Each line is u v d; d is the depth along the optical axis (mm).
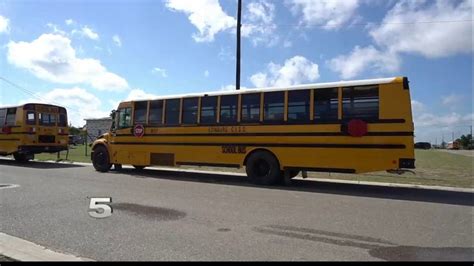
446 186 13859
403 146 11328
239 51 21406
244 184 13672
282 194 11484
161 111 15945
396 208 9469
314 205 9742
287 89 13172
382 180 15555
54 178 14758
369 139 11766
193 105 15141
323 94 12547
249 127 13812
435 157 41281
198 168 19609
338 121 12242
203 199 10414
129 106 16859
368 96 11859
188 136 15156
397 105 11461
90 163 22359
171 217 8203
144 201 10031
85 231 7082
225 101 14406
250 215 8453
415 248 6160
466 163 29172
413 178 16469
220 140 14406
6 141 22250
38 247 6109
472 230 7309
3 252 5840
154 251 5949
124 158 16844
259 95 13695
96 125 52375
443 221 8047
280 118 13242
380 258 5668
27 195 10789
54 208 9055
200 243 6352
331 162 12312
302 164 12781
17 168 19094
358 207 9539
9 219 7973
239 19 21375
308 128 12719
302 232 7066
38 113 22203
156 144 15969
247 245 6254
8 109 22328
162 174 16734
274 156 13328
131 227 7363
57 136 23203
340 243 6395
